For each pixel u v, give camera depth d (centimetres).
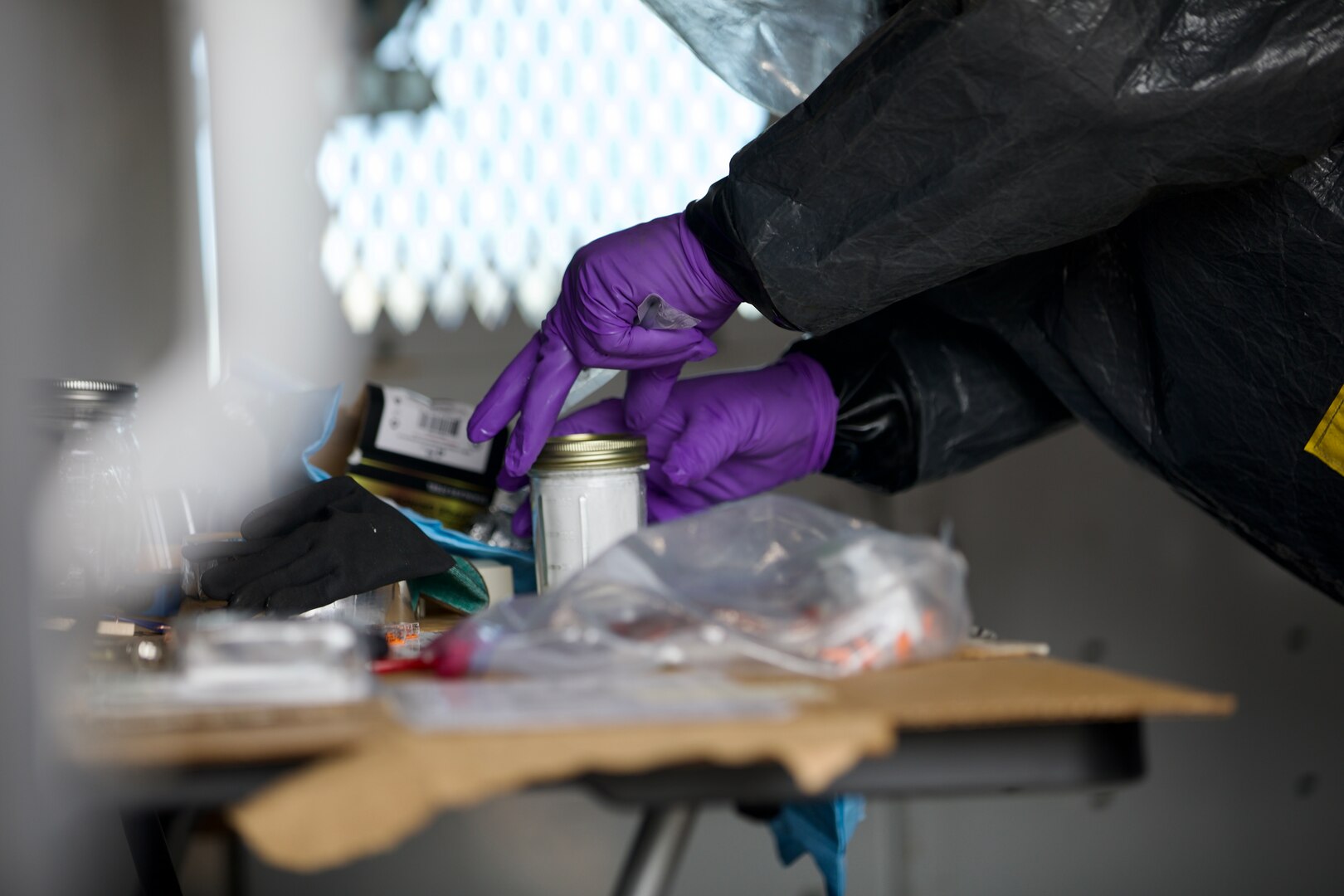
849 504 222
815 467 127
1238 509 114
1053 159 87
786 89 126
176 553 115
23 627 49
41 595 50
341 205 225
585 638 64
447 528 127
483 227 229
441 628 105
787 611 67
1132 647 224
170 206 194
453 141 228
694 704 52
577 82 231
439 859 202
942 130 88
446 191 228
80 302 157
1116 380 116
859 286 98
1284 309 101
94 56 168
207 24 215
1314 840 222
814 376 126
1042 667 67
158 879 103
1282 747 223
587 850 205
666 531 75
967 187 89
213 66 217
